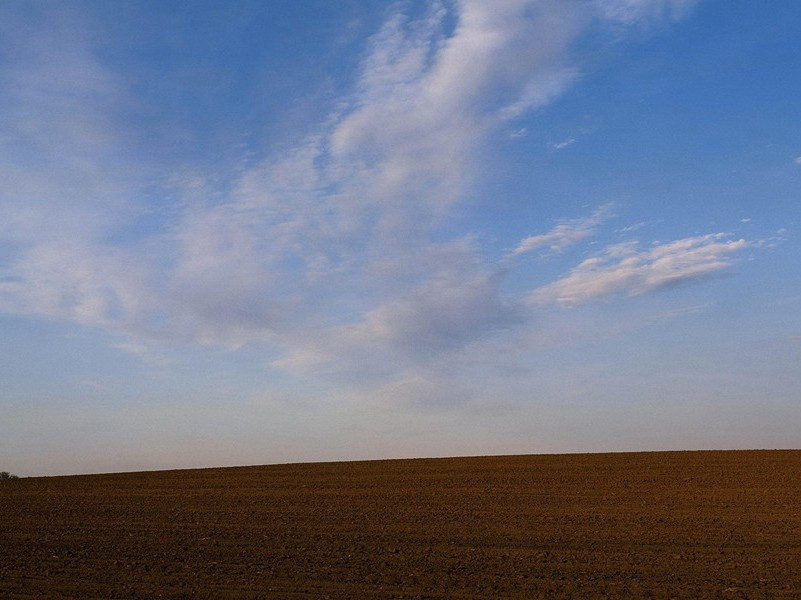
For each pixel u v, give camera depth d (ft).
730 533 52.95
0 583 40.11
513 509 67.36
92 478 108.47
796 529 53.98
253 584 39.58
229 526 59.88
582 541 51.11
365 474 102.53
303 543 51.60
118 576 41.57
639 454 111.75
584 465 101.45
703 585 38.68
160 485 95.86
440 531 56.08
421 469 105.91
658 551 47.37
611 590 37.81
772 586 38.37
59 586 39.37
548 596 36.78
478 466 106.42
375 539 52.95
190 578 40.96
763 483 78.89
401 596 37.01
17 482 106.52
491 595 37.09
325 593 37.70
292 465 119.85
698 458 102.68
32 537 55.42
